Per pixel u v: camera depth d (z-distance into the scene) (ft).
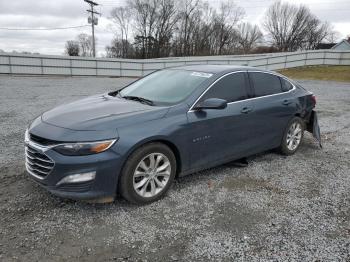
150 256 9.50
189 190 13.83
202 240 10.33
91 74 94.94
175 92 14.28
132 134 11.55
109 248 9.79
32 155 11.82
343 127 27.04
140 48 224.33
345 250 10.07
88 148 10.84
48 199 12.53
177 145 12.83
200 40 227.81
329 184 15.08
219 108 13.21
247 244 10.21
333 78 82.28
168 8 217.97
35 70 88.02
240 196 13.48
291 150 19.03
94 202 11.41
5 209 11.71
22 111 30.48
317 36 273.54
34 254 9.39
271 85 17.62
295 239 10.57
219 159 14.79
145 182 12.26
